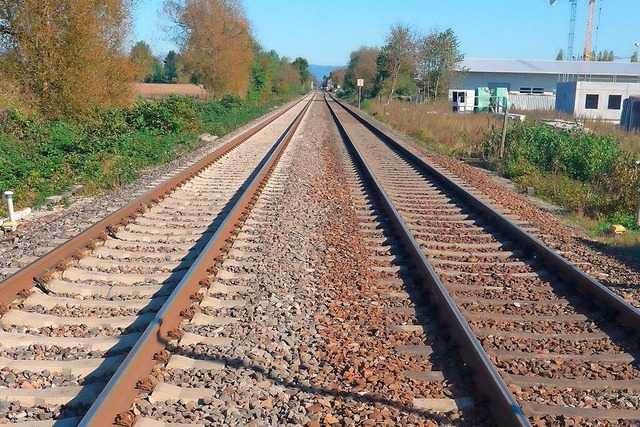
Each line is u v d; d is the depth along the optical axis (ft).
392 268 26.25
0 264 26.11
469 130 94.17
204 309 21.15
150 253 27.32
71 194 43.11
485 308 22.17
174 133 78.18
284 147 71.05
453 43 198.39
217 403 15.26
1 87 64.85
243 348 18.25
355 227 33.58
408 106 170.91
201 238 30.07
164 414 14.67
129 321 19.86
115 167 50.60
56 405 15.07
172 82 286.87
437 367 17.62
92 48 70.49
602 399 16.10
